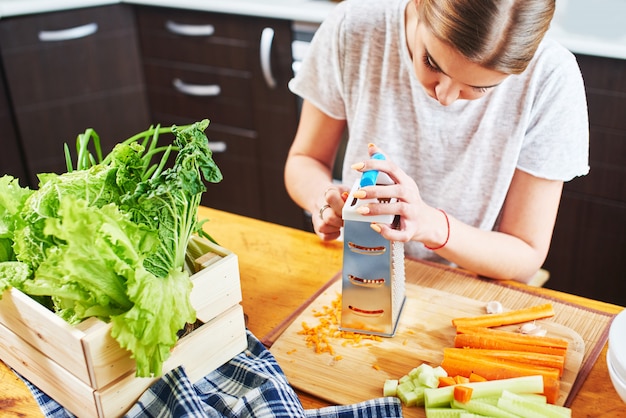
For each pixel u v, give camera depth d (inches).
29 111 108.4
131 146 37.0
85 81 111.0
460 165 56.0
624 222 83.7
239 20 99.5
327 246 52.0
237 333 39.2
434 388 36.6
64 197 31.4
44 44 105.6
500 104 52.3
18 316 35.9
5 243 37.8
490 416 35.0
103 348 33.3
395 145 58.2
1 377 40.1
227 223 55.6
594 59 77.4
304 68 60.7
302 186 59.4
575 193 85.5
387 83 56.3
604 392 37.6
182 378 35.6
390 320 41.6
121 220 32.4
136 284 32.0
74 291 32.8
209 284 36.9
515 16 37.2
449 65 40.1
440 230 47.6
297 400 36.5
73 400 36.1
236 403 35.5
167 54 110.5
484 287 47.2
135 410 35.1
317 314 44.2
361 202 40.8
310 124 62.3
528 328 41.8
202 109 111.3
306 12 91.7
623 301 88.3
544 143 51.7
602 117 79.9
